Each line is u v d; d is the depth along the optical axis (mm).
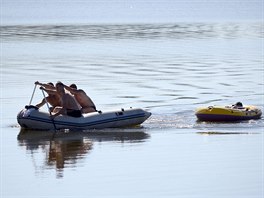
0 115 59562
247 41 138250
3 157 44750
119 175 39656
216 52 116250
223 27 184250
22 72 89188
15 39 145875
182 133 51406
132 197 35719
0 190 37219
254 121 55438
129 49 122875
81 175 39844
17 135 51812
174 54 113375
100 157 44188
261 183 37750
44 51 119625
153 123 55438
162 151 45500
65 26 194625
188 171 40250
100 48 125000
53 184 38156
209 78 81812
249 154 44188
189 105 63375
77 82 79000
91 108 55719
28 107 54094
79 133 52406
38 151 46344
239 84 76562
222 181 38156
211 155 44062
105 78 82500
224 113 55250
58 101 55125
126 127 54375
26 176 39875
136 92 71188
